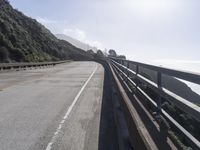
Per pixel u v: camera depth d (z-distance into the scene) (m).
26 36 73.69
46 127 8.09
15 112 10.00
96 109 10.71
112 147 6.53
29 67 42.09
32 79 23.27
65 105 11.42
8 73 30.95
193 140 3.72
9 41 58.38
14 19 84.88
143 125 5.22
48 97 13.47
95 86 18.34
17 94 14.41
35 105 11.36
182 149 4.21
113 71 20.81
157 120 5.52
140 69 11.48
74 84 19.47
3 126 8.16
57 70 37.88
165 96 5.29
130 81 11.30
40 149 6.34
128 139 6.12
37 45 79.69
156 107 5.96
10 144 6.65
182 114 5.87
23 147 6.45
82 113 9.98
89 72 33.25
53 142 6.82
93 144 6.71
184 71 4.09
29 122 8.62
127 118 6.70
